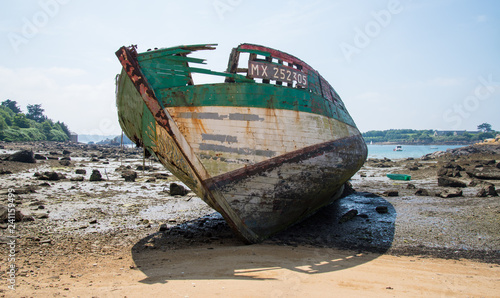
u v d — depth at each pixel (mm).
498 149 51281
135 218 10781
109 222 10148
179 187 15453
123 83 7918
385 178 23453
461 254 7367
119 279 5363
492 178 18828
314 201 9453
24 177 19125
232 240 8234
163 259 6555
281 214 8172
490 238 8391
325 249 7609
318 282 5293
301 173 8133
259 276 5527
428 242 8258
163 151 7520
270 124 7590
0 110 87750
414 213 11305
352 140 10969
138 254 7004
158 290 4766
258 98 7484
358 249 7746
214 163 7113
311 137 8383
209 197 7129
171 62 7051
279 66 7957
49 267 6055
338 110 10547
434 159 39625
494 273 6035
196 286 4953
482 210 11094
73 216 10734
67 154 42500
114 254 7031
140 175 22906
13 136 76125
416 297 4773
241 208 7449
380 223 10125
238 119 7289
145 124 7613
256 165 7410
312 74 9086
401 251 7613
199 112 7086
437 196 14469
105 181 19516
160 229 9211
